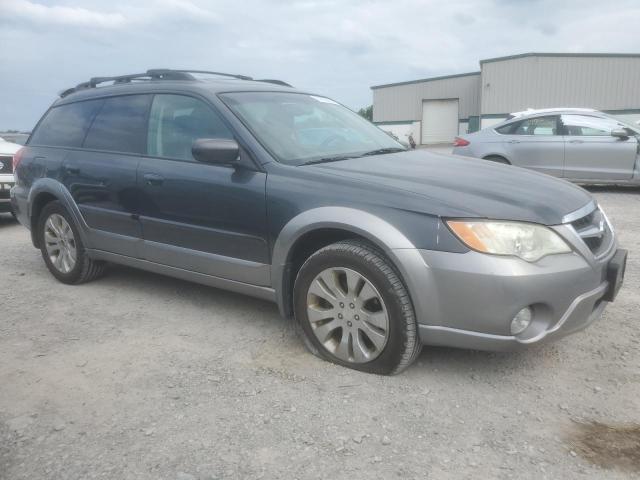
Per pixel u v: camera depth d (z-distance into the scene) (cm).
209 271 376
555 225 281
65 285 490
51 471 235
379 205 295
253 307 420
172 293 457
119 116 438
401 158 376
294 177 329
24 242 684
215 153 335
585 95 3478
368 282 298
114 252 439
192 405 283
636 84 3394
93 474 232
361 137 418
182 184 373
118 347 355
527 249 271
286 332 372
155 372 320
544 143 941
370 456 241
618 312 393
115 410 280
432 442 250
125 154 420
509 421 265
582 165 923
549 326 279
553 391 292
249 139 352
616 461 235
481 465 234
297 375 312
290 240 322
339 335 324
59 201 469
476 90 4188
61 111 499
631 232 646
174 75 424
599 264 292
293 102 416
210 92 383
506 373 311
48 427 267
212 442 252
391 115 4528
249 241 347
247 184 342
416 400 284
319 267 315
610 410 273
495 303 270
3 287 488
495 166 371
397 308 290
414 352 298
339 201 307
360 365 312
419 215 284
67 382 310
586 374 308
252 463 237
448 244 276
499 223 273
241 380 308
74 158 455
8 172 765
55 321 404
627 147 895
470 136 1018
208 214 363
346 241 311
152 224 399
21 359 341
